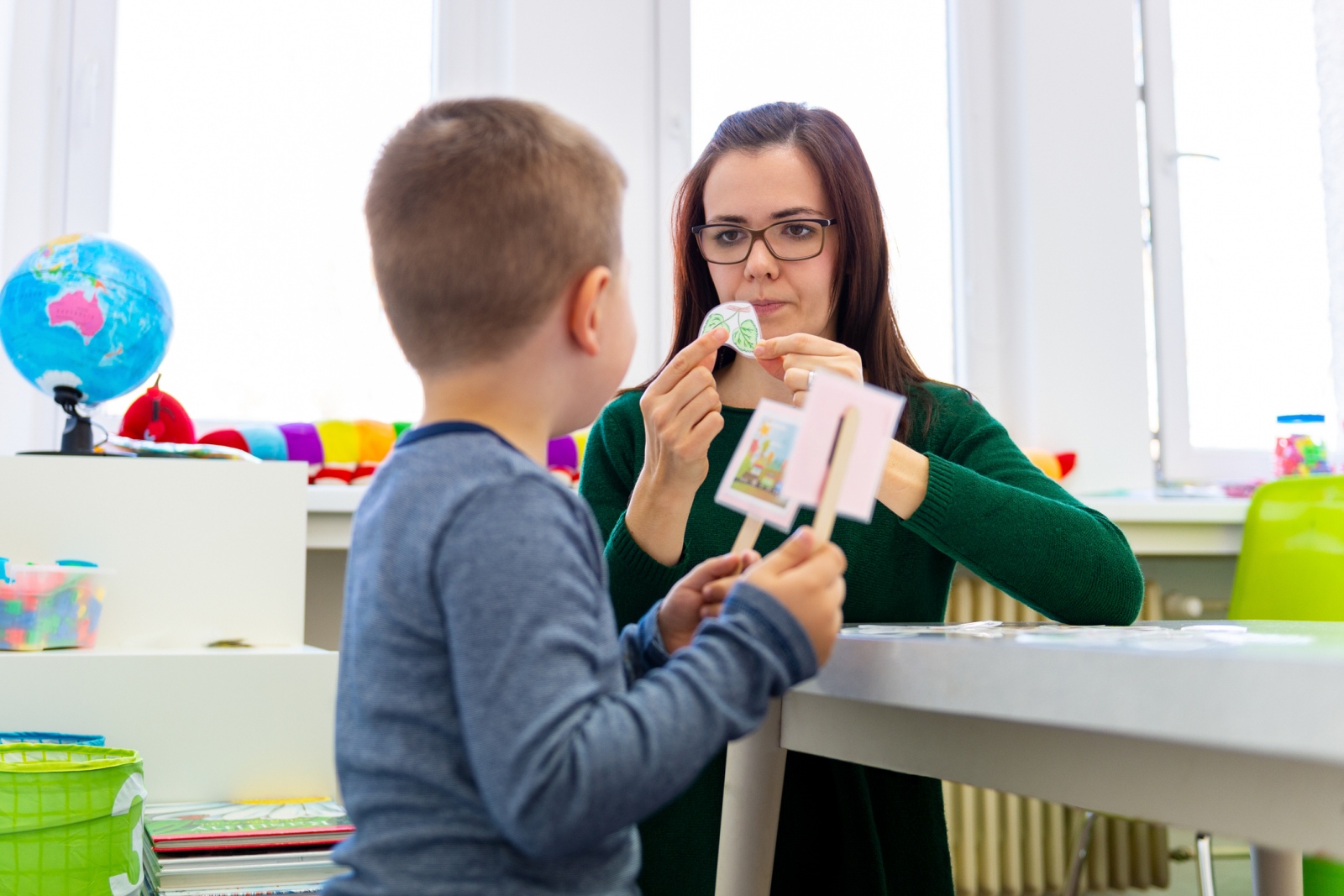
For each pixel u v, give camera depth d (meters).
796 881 1.15
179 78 2.29
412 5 2.45
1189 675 0.52
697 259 1.31
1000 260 2.73
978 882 2.43
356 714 0.65
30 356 1.67
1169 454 2.74
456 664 0.60
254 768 1.46
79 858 1.13
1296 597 1.92
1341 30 2.79
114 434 2.19
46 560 1.55
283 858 1.20
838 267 1.25
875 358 1.27
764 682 0.64
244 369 2.27
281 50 2.35
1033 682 0.60
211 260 2.27
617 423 1.32
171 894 1.16
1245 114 2.86
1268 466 2.81
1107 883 2.51
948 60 2.77
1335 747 0.46
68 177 2.22
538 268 0.71
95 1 2.26
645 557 1.06
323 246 2.32
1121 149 2.72
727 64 2.60
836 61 2.69
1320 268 2.88
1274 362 2.84
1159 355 2.76
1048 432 2.63
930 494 1.02
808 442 0.69
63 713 1.40
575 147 0.75
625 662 0.83
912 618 1.22
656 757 0.59
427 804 0.62
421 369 0.74
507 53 2.41
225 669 1.46
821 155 1.22
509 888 0.61
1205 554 2.62
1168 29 2.81
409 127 0.77
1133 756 0.60
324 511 2.01
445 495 0.64
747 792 0.94
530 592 0.60
